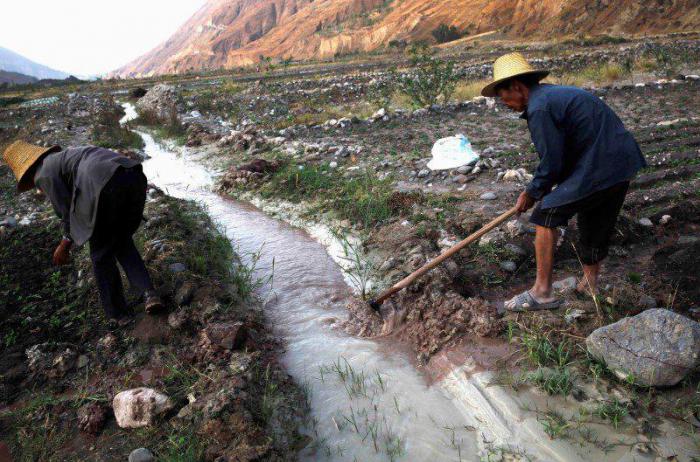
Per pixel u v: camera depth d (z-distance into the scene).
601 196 2.95
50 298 4.11
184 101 16.94
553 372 2.85
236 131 10.62
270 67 32.69
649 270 3.80
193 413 2.76
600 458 2.35
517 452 2.46
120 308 3.71
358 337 3.65
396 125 10.20
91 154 3.29
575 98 2.86
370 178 6.61
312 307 4.07
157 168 9.36
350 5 146.25
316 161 7.89
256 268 4.78
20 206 6.51
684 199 4.96
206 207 6.64
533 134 2.96
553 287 3.68
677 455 2.29
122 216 3.40
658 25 51.97
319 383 3.18
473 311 3.46
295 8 199.25
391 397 3.01
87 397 3.03
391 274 4.20
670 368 2.56
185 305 3.76
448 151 6.77
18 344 3.54
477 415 2.75
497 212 4.93
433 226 4.79
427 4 107.94
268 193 6.95
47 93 32.22
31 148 3.44
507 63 3.04
